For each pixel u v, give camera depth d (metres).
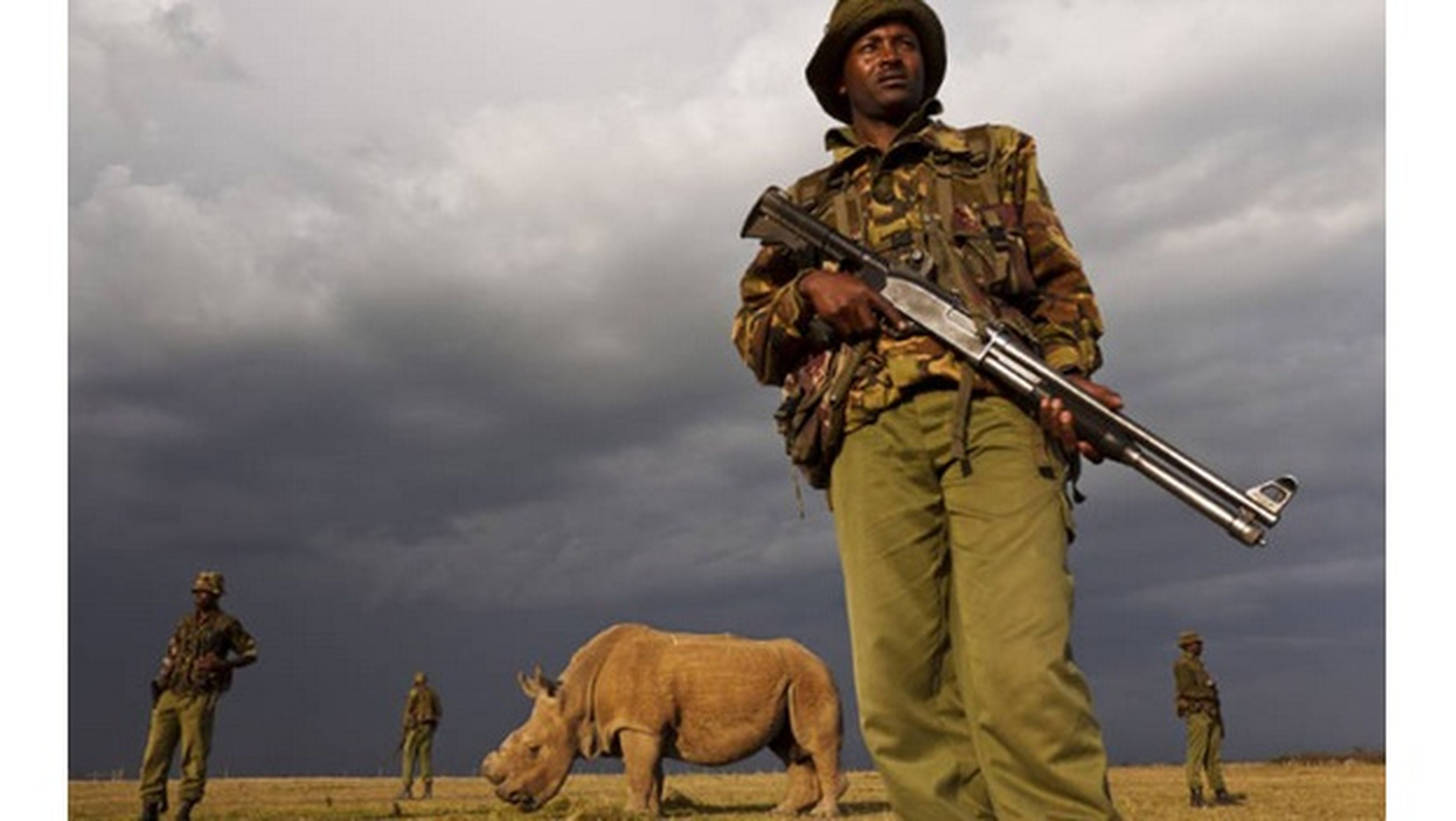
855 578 3.55
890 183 3.77
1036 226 3.71
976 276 3.59
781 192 3.89
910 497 3.51
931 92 4.07
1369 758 22.52
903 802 3.42
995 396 3.48
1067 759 3.26
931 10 3.92
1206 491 3.33
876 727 3.46
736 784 18.80
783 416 3.79
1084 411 3.39
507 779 12.70
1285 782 18.11
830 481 3.74
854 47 3.91
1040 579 3.32
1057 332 3.62
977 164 3.75
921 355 3.51
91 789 18.02
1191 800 14.59
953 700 3.52
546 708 12.83
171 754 13.12
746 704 12.55
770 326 3.78
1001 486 3.41
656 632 13.09
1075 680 3.30
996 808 3.35
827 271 3.69
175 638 13.17
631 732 12.59
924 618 3.49
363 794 19.08
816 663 12.80
